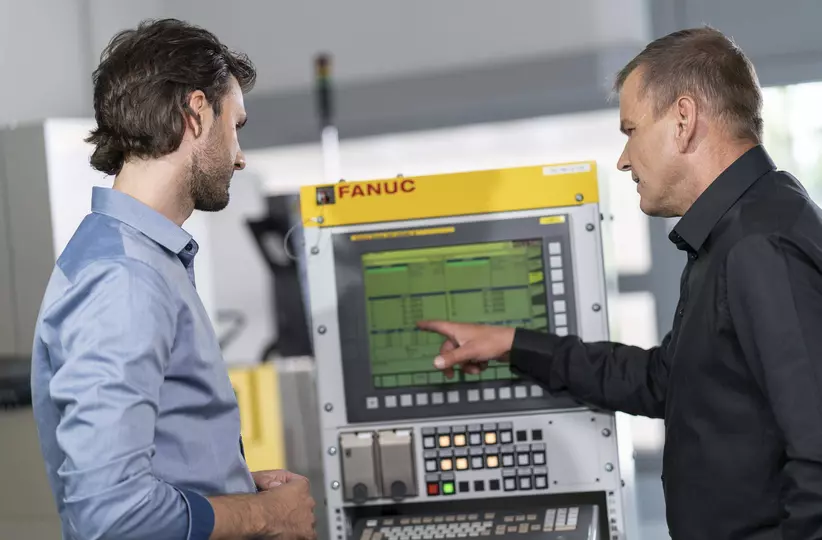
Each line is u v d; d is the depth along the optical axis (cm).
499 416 181
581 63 501
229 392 142
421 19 525
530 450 180
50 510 295
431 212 181
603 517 192
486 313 182
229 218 604
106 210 136
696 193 153
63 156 306
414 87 528
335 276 183
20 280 307
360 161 551
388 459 182
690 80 151
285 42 545
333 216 183
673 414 152
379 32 532
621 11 492
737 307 138
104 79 139
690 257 156
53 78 502
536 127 522
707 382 146
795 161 464
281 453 395
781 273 134
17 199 306
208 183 143
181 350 134
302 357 511
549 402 180
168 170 139
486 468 181
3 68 466
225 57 145
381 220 182
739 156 150
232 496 134
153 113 136
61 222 304
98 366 121
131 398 121
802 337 132
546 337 177
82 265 129
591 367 174
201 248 352
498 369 181
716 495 146
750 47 463
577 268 179
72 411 120
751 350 137
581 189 178
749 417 142
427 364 183
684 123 151
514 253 181
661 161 154
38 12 493
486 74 516
